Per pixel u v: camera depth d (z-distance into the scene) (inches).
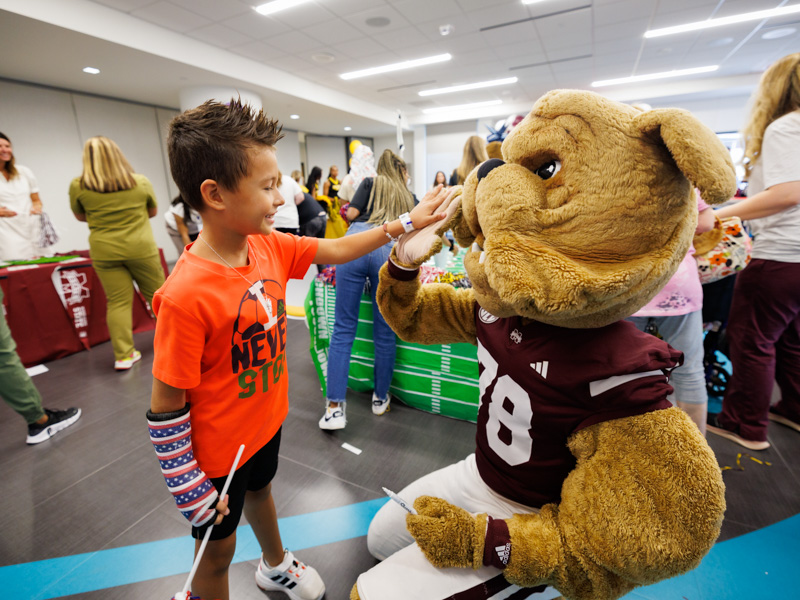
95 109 243.3
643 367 23.2
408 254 33.7
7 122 207.2
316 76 282.8
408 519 26.0
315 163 490.3
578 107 22.0
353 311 71.4
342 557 49.0
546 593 30.3
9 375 67.9
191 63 203.8
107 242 97.7
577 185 21.3
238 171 25.0
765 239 60.3
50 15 147.6
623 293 20.7
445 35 213.8
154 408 26.7
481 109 426.9
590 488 22.3
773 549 48.1
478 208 24.4
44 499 59.1
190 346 25.8
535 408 25.9
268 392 32.3
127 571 47.9
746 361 64.2
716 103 358.3
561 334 25.8
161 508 57.3
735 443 67.2
